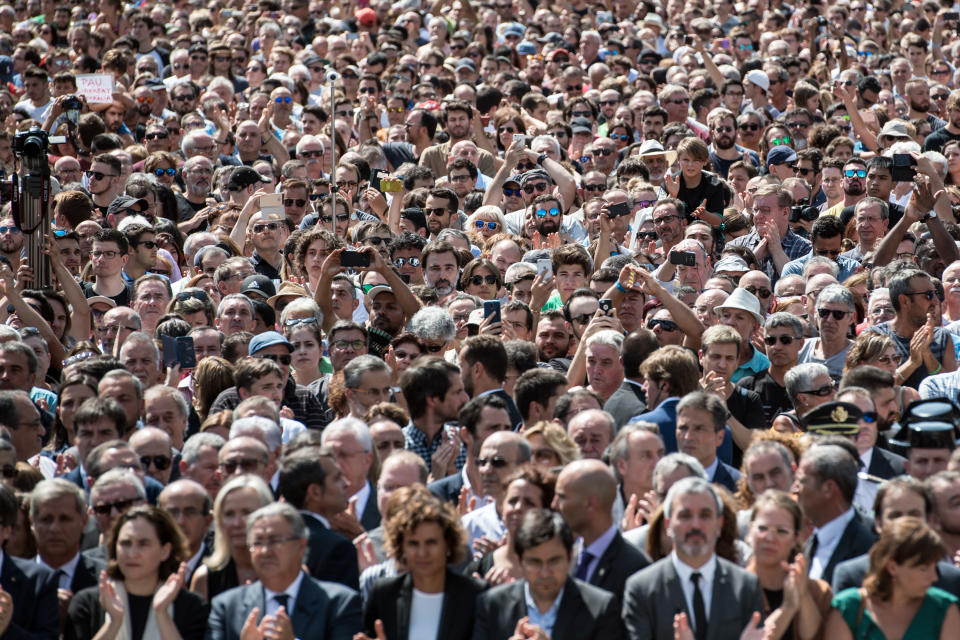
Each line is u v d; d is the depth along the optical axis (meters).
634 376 35.56
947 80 81.75
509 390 36.97
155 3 101.50
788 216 52.31
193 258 53.06
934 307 40.50
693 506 24.98
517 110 72.12
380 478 28.97
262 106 73.38
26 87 76.81
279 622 25.06
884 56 84.19
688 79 78.31
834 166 58.88
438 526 25.55
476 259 46.25
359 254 43.53
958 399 37.09
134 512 26.66
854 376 33.47
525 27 94.62
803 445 29.28
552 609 25.19
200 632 26.34
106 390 34.91
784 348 38.28
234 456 29.27
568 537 24.98
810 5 95.00
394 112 72.31
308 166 63.25
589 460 26.83
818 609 24.95
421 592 25.88
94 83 71.62
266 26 90.56
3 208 58.47
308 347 40.59
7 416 34.69
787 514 25.39
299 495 28.00
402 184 54.94
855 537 26.64
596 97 76.38
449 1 97.38
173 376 39.81
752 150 67.50
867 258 50.22
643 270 40.22
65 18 96.44
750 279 43.62
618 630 24.94
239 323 42.94
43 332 43.72
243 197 59.69
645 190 54.91
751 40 92.44
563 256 45.31
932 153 59.31
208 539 29.17
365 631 26.06
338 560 27.55
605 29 91.94
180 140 74.12
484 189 61.81
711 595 25.00
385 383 35.53
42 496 28.28
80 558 28.50
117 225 56.19
